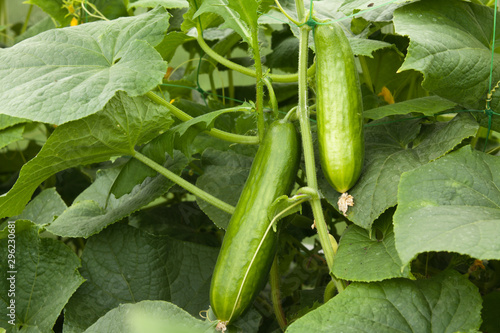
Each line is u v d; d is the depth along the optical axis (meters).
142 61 0.94
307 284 1.39
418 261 1.12
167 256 1.10
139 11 1.65
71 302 1.05
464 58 0.92
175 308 0.91
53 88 0.92
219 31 1.27
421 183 0.89
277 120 0.95
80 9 1.36
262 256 0.91
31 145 1.63
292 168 0.93
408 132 1.01
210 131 1.00
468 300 0.88
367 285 0.90
